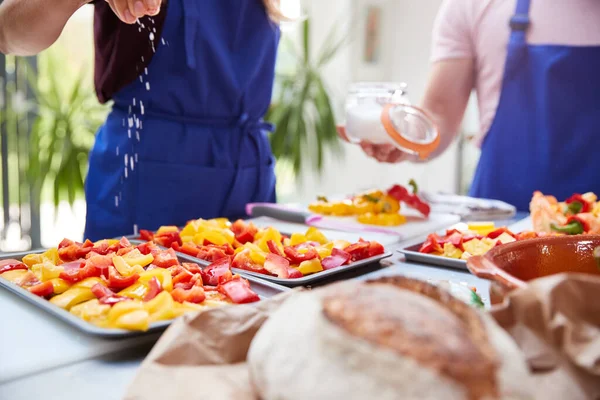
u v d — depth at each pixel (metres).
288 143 3.83
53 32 1.22
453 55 1.88
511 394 0.39
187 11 1.40
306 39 3.93
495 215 1.63
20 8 1.18
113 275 0.80
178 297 0.75
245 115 1.59
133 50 1.38
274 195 1.82
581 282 0.47
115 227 1.48
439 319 0.41
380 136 1.40
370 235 1.35
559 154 1.83
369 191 1.65
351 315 0.41
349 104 1.47
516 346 0.44
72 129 3.08
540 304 0.47
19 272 0.89
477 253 1.06
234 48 1.53
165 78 1.44
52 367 0.61
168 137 1.47
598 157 1.79
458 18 1.88
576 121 1.80
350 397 0.38
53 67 3.07
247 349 0.57
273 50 1.63
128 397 0.48
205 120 1.53
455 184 4.46
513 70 1.83
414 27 4.61
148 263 0.92
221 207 1.61
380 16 4.59
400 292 0.45
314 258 1.00
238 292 0.78
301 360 0.41
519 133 1.87
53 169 3.06
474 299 0.72
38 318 0.74
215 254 1.02
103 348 0.65
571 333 0.45
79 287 0.78
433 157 1.87
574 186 1.82
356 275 0.99
